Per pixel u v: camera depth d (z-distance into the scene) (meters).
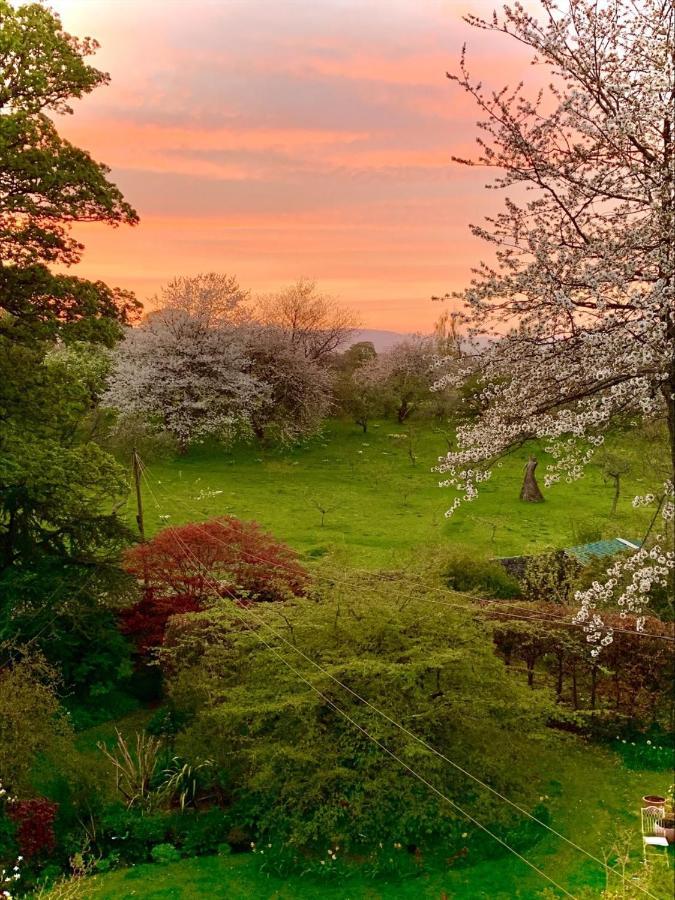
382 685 13.97
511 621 18.28
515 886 12.45
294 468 50.00
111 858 13.23
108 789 14.50
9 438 17.69
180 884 12.61
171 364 50.31
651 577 8.27
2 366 18.31
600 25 8.59
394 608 15.15
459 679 14.59
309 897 12.33
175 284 53.88
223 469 49.00
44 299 18.28
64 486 18.11
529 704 14.72
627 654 18.14
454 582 22.53
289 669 14.44
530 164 9.11
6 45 16.34
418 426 62.59
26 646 16.84
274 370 54.94
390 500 43.00
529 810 14.23
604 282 8.44
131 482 43.41
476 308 9.30
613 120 8.01
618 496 41.47
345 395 61.03
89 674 19.36
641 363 7.69
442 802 13.34
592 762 16.97
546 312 9.10
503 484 45.88
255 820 14.15
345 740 13.59
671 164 7.99
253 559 21.16
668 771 16.55
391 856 13.17
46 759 14.24
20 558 19.83
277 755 13.37
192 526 21.98
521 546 34.28
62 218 18.02
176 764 15.41
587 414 8.44
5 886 12.04
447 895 12.27
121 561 20.78
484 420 9.76
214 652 16.20
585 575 21.83
